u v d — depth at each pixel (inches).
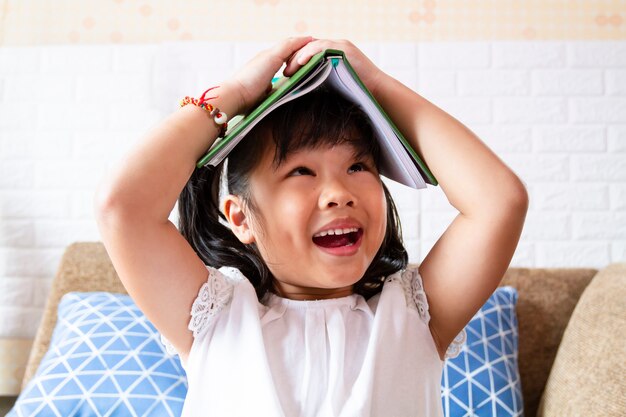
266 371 34.8
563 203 81.1
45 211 82.5
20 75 83.7
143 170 33.3
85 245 77.5
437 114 38.0
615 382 50.3
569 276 74.2
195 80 83.4
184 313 35.9
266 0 84.5
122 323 64.4
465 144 36.9
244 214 37.9
